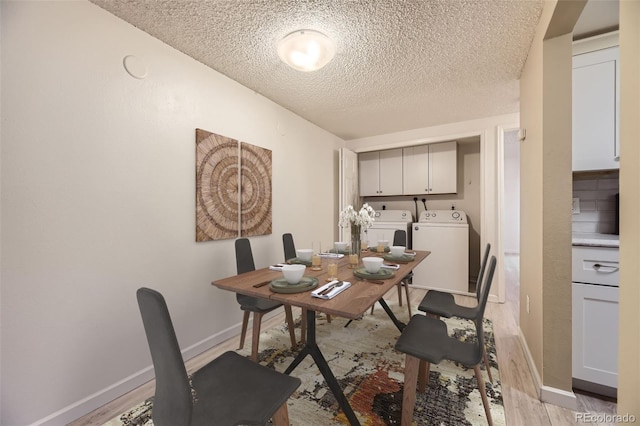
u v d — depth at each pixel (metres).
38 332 1.29
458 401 1.46
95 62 1.49
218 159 2.18
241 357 1.12
